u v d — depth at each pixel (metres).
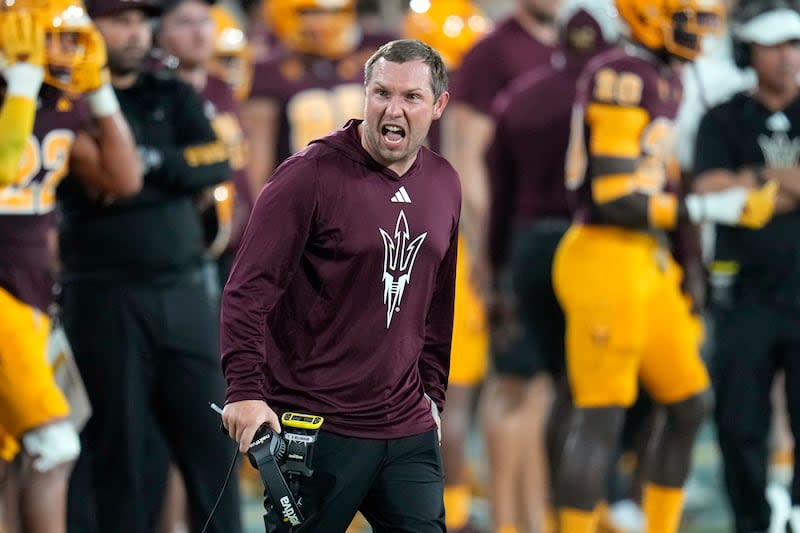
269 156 30.98
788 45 25.36
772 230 25.75
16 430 21.17
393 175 17.31
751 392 26.03
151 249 22.89
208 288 23.95
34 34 20.84
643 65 24.75
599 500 25.42
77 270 22.92
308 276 17.31
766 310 25.84
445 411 29.06
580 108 25.22
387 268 17.33
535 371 28.61
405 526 17.73
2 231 21.17
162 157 22.88
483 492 34.03
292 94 30.91
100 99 21.86
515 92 28.72
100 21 22.95
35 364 21.14
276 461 16.80
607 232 25.20
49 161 21.53
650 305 25.33
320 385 17.47
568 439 26.44
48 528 21.36
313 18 30.66
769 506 26.17
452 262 18.19
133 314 22.81
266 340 17.59
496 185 29.14
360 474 17.59
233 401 16.83
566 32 28.12
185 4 27.45
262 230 16.98
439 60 17.05
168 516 25.56
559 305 28.33
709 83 29.89
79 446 22.36
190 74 27.81
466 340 29.34
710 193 25.77
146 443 23.14
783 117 25.81
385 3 41.84
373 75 16.91
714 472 37.16
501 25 31.06
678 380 25.67
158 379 23.05
